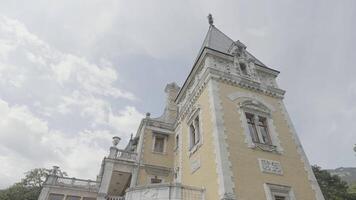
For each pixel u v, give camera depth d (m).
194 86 20.77
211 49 19.25
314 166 33.69
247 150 14.12
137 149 23.11
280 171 14.06
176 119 24.03
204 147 15.50
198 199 12.85
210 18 27.14
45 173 41.47
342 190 30.80
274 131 16.11
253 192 12.37
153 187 12.71
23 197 35.03
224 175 12.26
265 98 18.33
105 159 19.97
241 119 15.78
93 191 22.22
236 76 18.33
